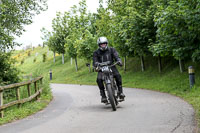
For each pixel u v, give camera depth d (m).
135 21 16.64
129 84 17.36
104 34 26.44
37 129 5.56
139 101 9.24
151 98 9.95
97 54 7.83
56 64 49.03
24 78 12.55
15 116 7.36
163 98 9.73
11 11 12.88
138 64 23.47
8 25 12.91
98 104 9.24
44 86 12.61
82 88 17.92
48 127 5.70
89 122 5.97
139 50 17.78
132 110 7.30
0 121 6.74
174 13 11.01
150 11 16.20
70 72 35.31
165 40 12.82
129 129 5.01
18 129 5.72
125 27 17.31
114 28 19.97
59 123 6.10
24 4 13.23
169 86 13.06
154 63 21.09
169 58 19.62
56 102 10.73
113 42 20.42
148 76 18.58
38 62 61.59
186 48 12.08
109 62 7.75
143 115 6.43
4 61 11.98
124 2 20.64
